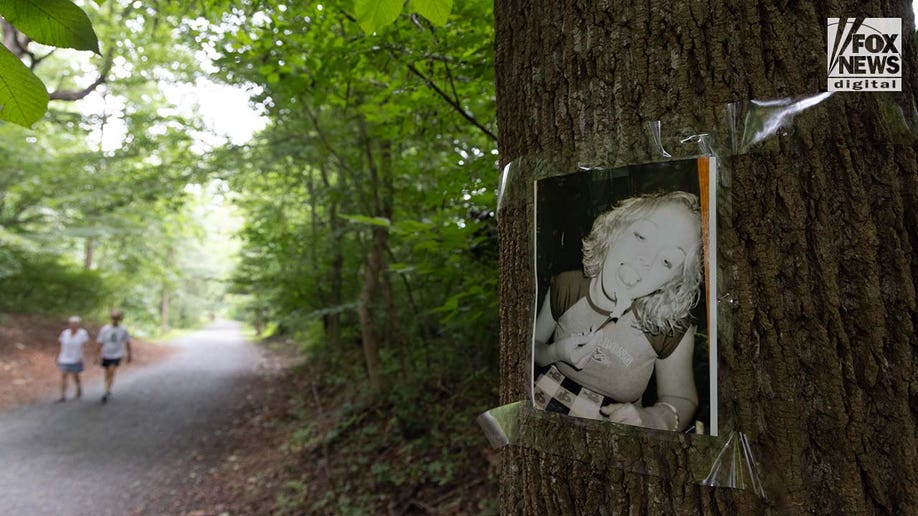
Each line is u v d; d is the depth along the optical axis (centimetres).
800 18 94
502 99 128
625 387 96
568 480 104
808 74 92
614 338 98
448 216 341
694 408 90
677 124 95
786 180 90
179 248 2181
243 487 560
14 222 1173
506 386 122
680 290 92
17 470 589
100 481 571
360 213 702
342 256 873
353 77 350
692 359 90
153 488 559
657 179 95
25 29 114
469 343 538
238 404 949
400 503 459
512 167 121
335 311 706
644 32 100
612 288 98
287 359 1528
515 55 123
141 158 809
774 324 88
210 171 762
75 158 841
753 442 87
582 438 101
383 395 684
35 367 1191
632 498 95
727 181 91
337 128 686
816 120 91
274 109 592
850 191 89
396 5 138
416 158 519
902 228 89
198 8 408
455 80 321
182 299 3491
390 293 696
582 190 104
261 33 348
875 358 86
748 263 90
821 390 87
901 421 84
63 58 923
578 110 107
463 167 302
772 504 86
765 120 91
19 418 812
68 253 2030
